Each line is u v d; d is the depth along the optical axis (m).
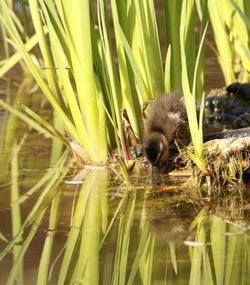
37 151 12.07
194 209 8.90
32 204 9.16
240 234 7.92
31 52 17.75
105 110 11.05
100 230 8.18
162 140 10.76
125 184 10.12
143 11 11.21
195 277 6.81
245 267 7.00
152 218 8.55
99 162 11.19
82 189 9.85
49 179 10.40
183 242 7.73
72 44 10.65
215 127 13.91
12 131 13.38
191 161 10.59
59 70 11.93
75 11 10.46
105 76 10.92
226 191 9.75
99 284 6.78
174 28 11.48
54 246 7.71
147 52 11.45
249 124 13.77
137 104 11.63
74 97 11.02
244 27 13.62
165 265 7.15
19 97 16.22
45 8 10.56
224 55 15.33
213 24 15.22
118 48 11.09
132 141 11.53
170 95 11.74
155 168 10.55
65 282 6.80
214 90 15.73
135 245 7.70
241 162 10.02
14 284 6.77
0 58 18.81
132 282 6.79
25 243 7.81
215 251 7.42
